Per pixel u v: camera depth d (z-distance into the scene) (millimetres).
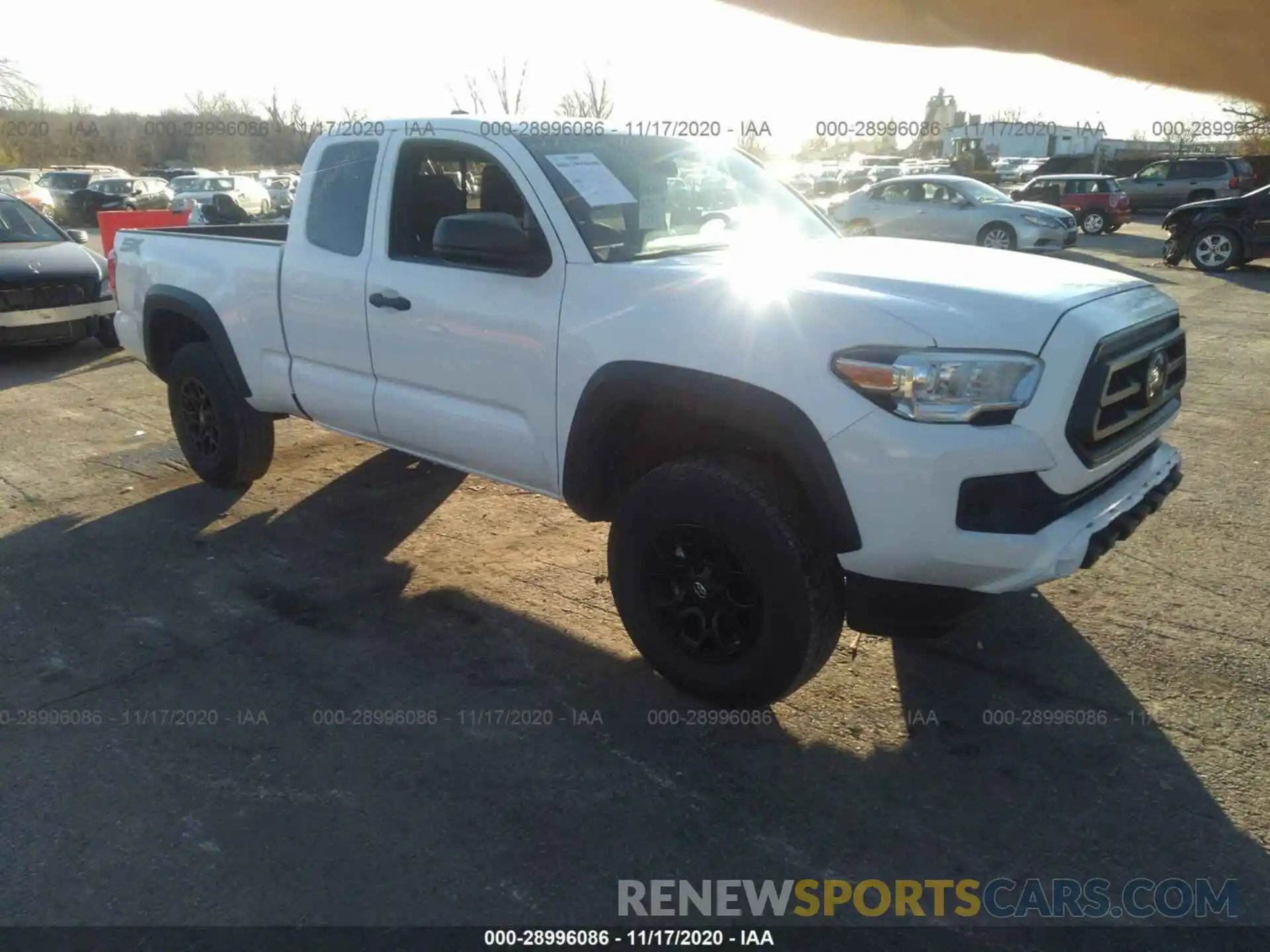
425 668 3619
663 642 3332
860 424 2734
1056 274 3246
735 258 3473
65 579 4363
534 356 3523
